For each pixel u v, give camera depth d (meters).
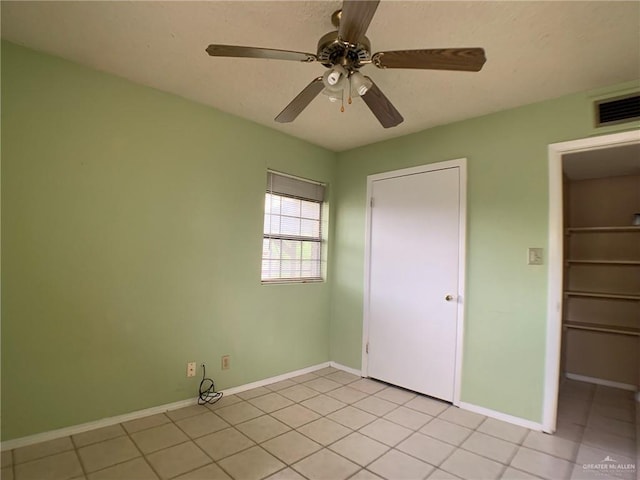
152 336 2.47
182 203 2.61
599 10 1.58
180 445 2.10
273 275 3.29
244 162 2.98
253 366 3.05
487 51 1.91
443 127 2.98
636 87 2.18
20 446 1.98
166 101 2.53
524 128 2.57
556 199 2.41
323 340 3.68
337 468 1.92
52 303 2.07
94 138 2.22
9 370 1.95
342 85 1.64
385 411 2.65
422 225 3.07
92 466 1.86
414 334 3.07
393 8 1.60
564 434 2.36
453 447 2.16
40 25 1.80
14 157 1.96
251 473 1.85
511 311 2.56
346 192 3.71
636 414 2.71
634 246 3.42
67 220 2.12
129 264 2.36
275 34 1.84
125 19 1.75
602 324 3.53
